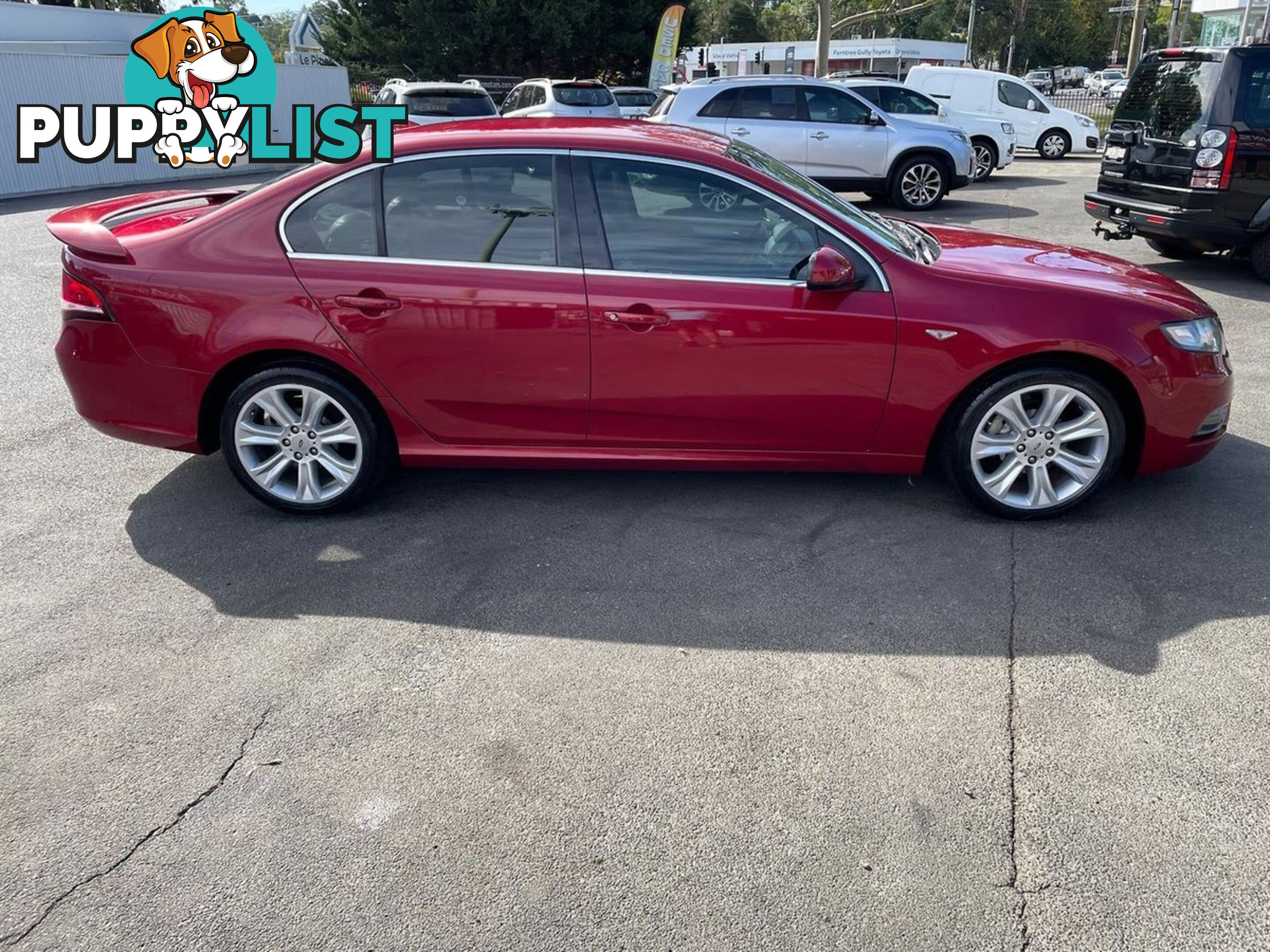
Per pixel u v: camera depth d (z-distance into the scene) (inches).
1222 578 148.1
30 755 113.6
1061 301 156.3
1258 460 192.2
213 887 95.4
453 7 1254.9
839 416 161.3
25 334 294.4
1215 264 386.9
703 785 107.9
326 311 157.9
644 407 161.8
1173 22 1242.0
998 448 162.6
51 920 91.9
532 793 107.0
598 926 90.4
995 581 148.2
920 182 529.0
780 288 156.8
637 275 157.5
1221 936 88.7
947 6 2659.9
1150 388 157.8
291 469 171.3
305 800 106.5
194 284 158.2
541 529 167.2
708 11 2709.2
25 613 142.8
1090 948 87.7
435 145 159.0
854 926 90.2
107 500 180.5
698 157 158.1
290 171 164.4
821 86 522.9
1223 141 323.3
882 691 123.3
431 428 165.5
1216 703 120.0
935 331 155.4
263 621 140.2
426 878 96.1
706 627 137.6
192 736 116.7
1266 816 102.3
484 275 157.6
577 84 717.9
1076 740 114.0
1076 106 1270.9
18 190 668.7
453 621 139.9
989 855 98.0
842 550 158.6
